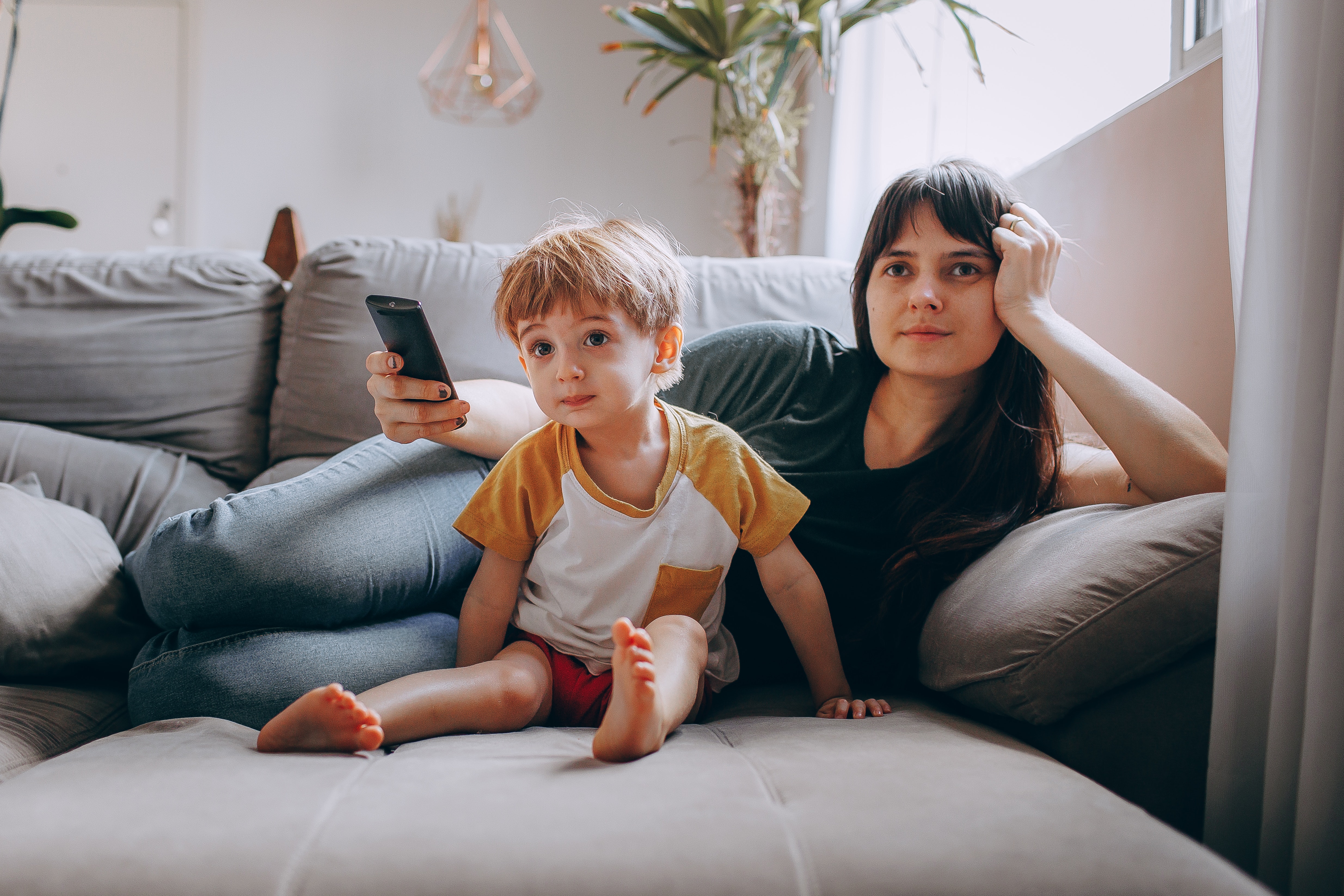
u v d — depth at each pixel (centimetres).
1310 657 62
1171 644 72
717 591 95
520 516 91
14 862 47
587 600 88
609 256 85
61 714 90
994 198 99
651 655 65
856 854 48
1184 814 71
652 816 52
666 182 376
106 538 111
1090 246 132
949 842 49
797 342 118
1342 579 60
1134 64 131
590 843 49
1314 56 66
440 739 73
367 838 49
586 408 84
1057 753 76
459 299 141
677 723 73
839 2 219
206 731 74
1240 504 68
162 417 143
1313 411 64
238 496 90
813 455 108
